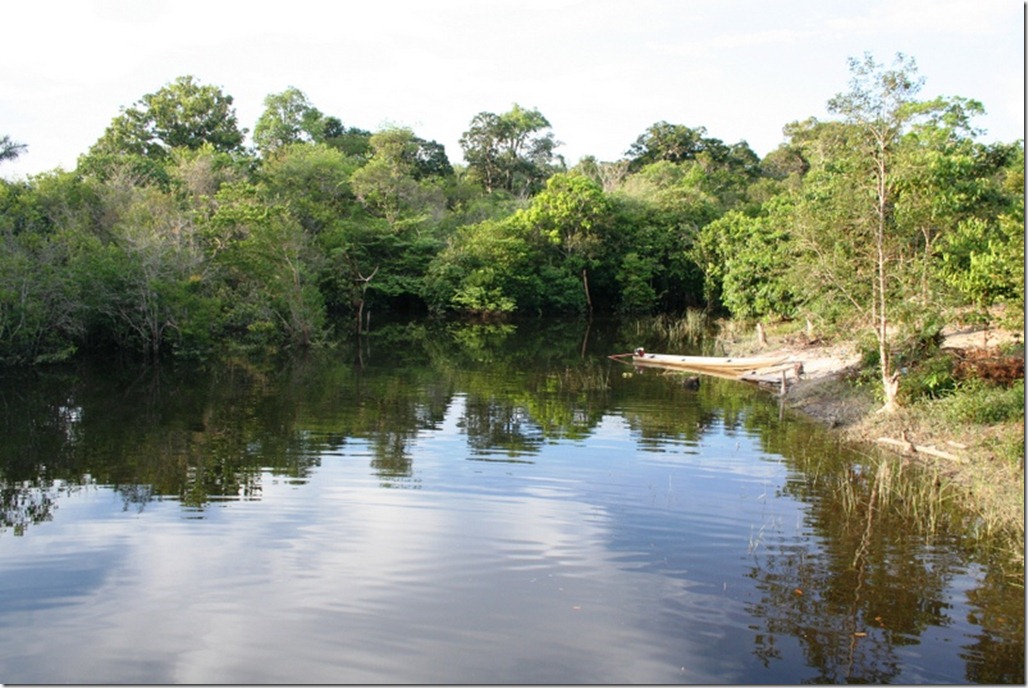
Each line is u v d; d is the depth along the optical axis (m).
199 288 36.47
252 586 10.30
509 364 32.53
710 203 60.44
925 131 31.62
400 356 35.06
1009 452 15.17
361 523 12.71
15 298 29.09
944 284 19.55
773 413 22.06
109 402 23.50
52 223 36.66
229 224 38.59
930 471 15.91
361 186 54.00
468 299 50.25
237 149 69.50
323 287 46.19
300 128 76.62
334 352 36.31
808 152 47.03
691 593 10.19
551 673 8.25
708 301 52.94
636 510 13.48
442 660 8.48
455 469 16.00
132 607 9.70
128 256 32.47
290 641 8.88
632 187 64.12
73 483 15.01
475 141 83.19
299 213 46.75
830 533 12.43
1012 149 32.97
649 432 19.62
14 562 11.08
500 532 12.34
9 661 8.45
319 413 22.02
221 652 8.62
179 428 19.94
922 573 10.89
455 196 70.25
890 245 19.94
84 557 11.28
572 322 52.19
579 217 55.81
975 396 17.94
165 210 37.75
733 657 8.61
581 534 12.29
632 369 31.03
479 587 10.31
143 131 64.50
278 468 16.08
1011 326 18.25
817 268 20.53
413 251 52.41
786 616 9.59
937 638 9.07
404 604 9.81
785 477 15.52
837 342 23.55
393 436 19.08
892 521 12.99
